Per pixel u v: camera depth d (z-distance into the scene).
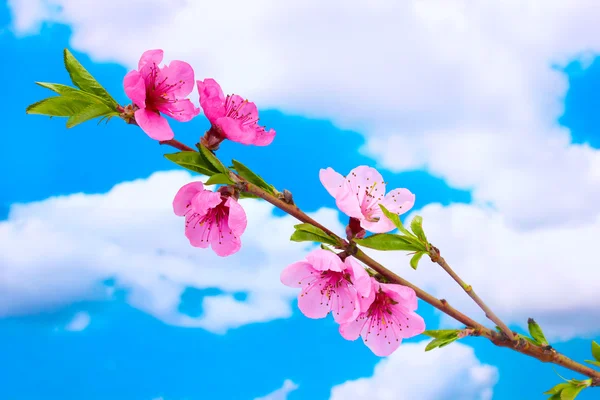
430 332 0.63
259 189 0.60
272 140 0.62
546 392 0.65
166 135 0.60
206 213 0.62
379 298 0.62
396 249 0.61
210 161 0.60
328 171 0.62
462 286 0.62
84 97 0.59
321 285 0.63
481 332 0.63
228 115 0.62
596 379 0.64
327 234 0.61
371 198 0.63
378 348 0.62
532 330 0.65
